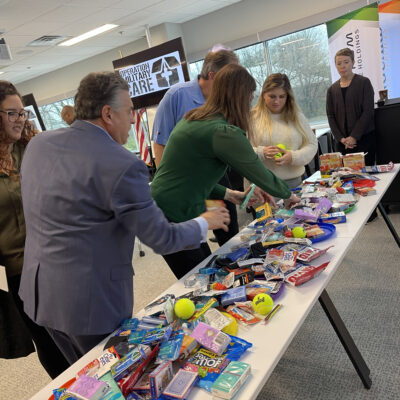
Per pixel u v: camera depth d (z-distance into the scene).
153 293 2.77
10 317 1.49
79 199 0.96
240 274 1.24
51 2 4.06
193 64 6.68
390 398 1.44
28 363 2.22
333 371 1.64
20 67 7.15
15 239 1.45
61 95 8.53
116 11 4.85
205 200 1.46
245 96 1.32
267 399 1.56
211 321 1.03
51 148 1.03
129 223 0.98
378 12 4.11
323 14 4.97
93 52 7.14
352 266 2.51
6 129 1.34
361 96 3.02
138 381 0.86
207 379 0.84
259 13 5.52
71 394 0.80
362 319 1.95
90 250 0.99
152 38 6.30
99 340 1.08
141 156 5.77
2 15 4.16
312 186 2.03
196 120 1.36
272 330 0.97
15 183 1.44
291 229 1.52
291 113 2.21
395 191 3.11
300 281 1.14
